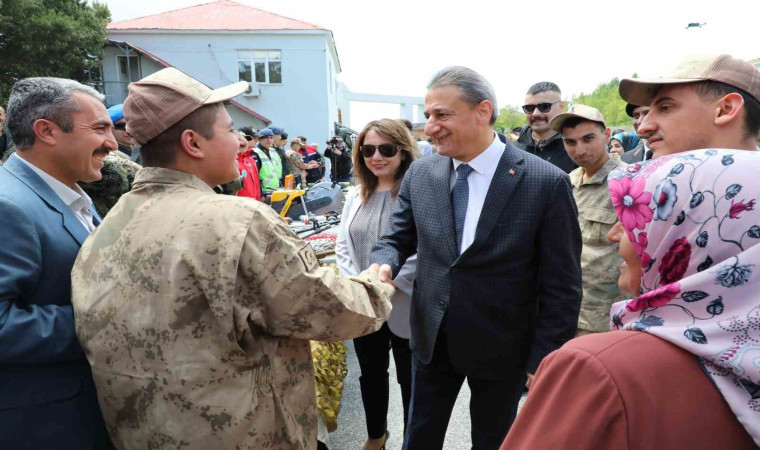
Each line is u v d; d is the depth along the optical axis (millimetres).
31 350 1066
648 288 721
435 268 1658
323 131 19469
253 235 1001
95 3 18875
